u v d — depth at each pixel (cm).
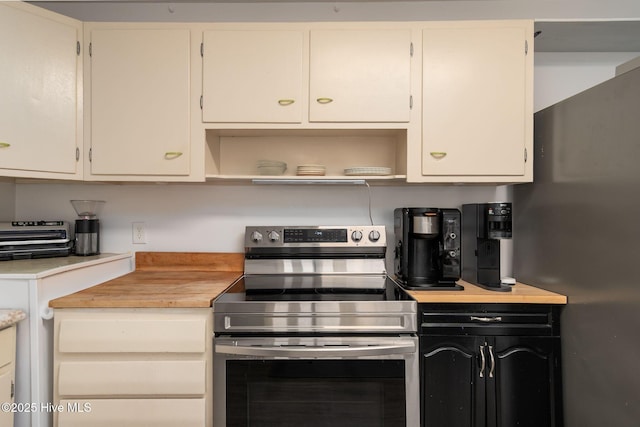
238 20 185
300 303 127
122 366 125
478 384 136
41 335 125
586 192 129
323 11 184
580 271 131
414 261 159
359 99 155
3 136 138
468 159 154
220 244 190
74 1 181
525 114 154
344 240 173
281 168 173
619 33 165
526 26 154
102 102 155
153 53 155
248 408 127
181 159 156
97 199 189
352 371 127
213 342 127
